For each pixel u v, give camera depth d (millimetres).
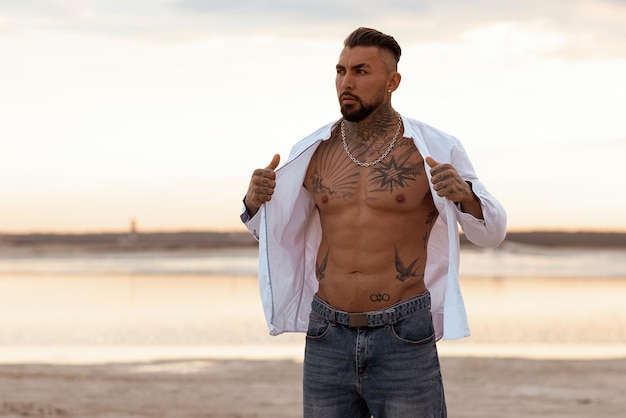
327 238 3951
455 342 17109
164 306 27688
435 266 4012
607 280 47594
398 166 3852
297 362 12734
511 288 39125
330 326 3852
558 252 115938
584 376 11195
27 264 83812
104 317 23500
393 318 3756
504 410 8844
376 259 3803
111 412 8578
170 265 78188
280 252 4152
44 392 9859
